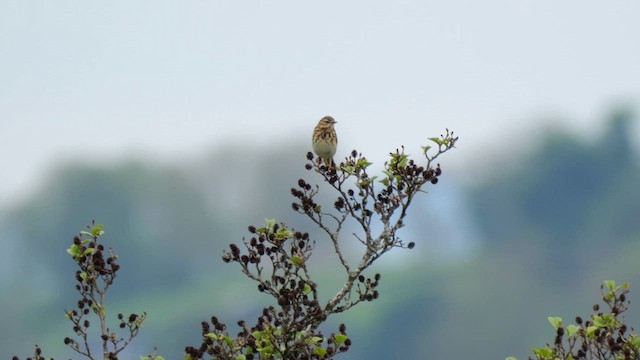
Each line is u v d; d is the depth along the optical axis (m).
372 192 13.20
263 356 12.42
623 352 12.48
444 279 57.81
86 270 13.04
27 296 60.31
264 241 12.80
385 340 55.56
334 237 13.05
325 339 12.67
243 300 56.12
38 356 13.63
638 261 60.88
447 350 55.88
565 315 57.25
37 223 62.47
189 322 56.72
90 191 62.69
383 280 56.44
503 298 57.62
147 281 60.38
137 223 62.66
